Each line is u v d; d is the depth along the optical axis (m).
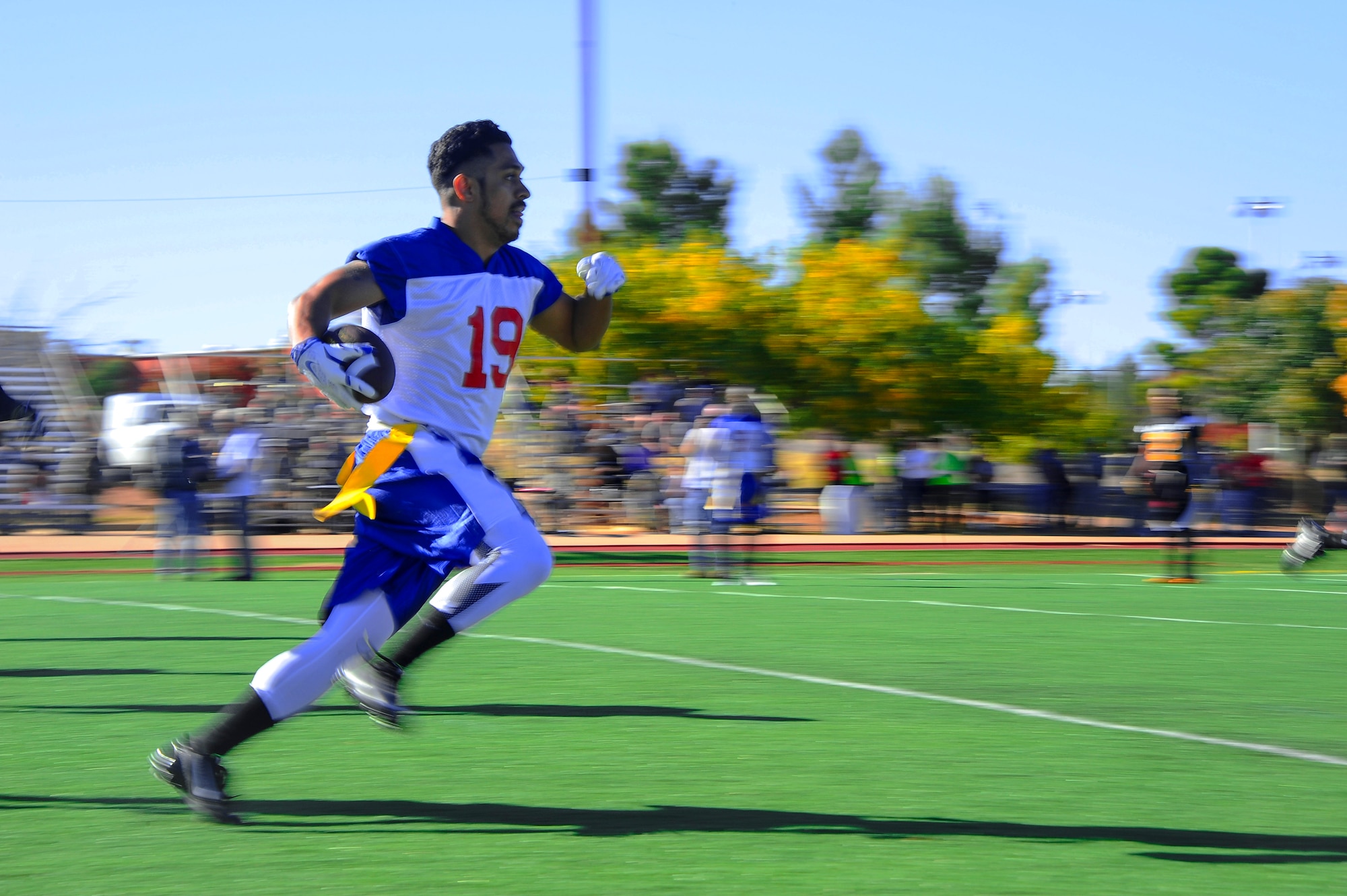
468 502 9.44
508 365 10.06
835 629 22.17
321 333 8.61
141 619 23.33
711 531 34.88
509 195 9.81
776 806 9.92
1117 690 15.82
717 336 66.81
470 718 13.47
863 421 67.31
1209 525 64.31
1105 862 8.52
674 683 15.99
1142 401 84.56
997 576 37.25
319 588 30.67
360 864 8.33
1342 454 38.59
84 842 8.82
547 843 8.84
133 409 55.38
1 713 13.67
